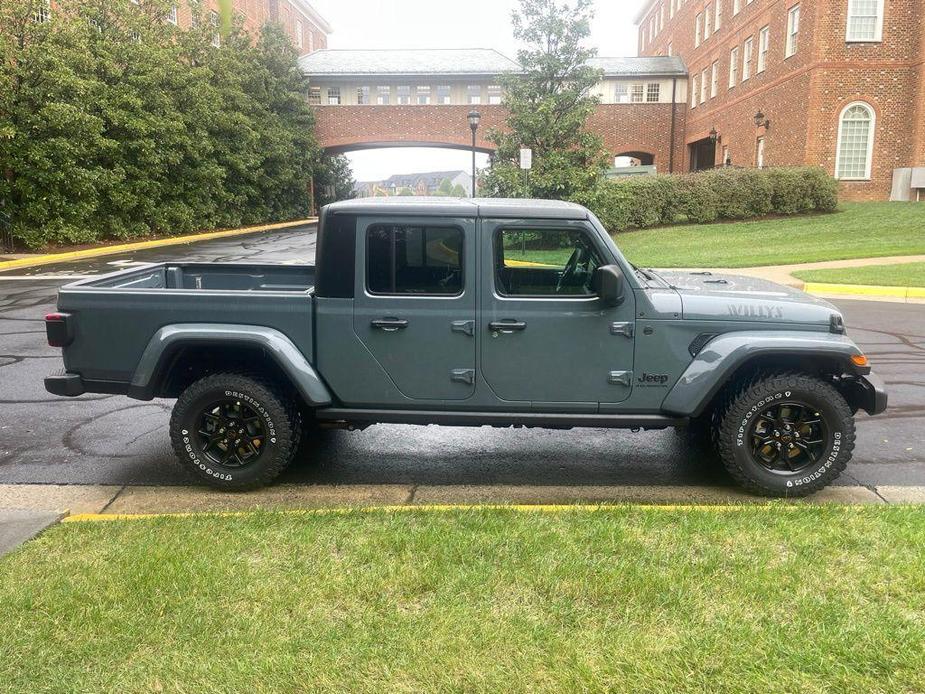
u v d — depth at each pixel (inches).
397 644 109.0
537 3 879.1
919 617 115.5
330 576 130.0
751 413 176.7
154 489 189.0
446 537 145.4
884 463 205.6
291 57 1487.5
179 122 975.0
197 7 1119.6
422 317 177.5
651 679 100.7
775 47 1159.0
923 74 982.4
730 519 155.8
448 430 242.7
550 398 181.0
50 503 179.3
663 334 177.5
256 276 237.0
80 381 186.9
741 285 201.9
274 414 181.8
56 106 751.7
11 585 126.6
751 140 1269.7
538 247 175.9
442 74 1576.0
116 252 845.8
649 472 202.2
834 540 143.0
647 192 954.1
